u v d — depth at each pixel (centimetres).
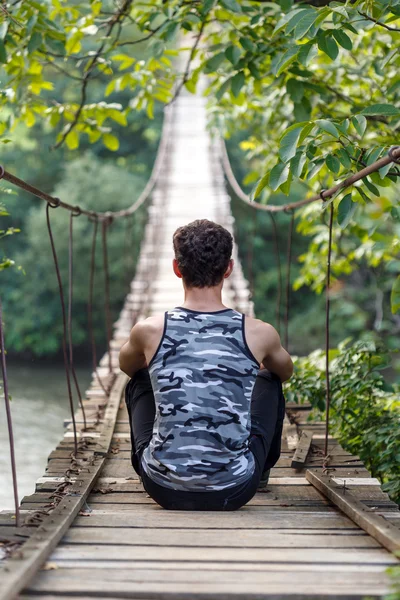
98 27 461
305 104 402
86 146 2264
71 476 271
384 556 191
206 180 1374
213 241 236
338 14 290
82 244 1880
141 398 259
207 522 223
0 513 225
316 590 167
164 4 425
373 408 401
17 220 2133
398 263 600
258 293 2023
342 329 1762
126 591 166
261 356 236
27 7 402
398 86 380
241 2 435
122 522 222
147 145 2345
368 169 248
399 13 292
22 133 2006
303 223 618
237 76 411
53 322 1916
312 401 396
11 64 466
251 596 165
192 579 174
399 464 361
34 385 1393
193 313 235
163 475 232
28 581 168
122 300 1912
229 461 230
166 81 500
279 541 205
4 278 1931
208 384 229
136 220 1928
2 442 822
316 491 271
